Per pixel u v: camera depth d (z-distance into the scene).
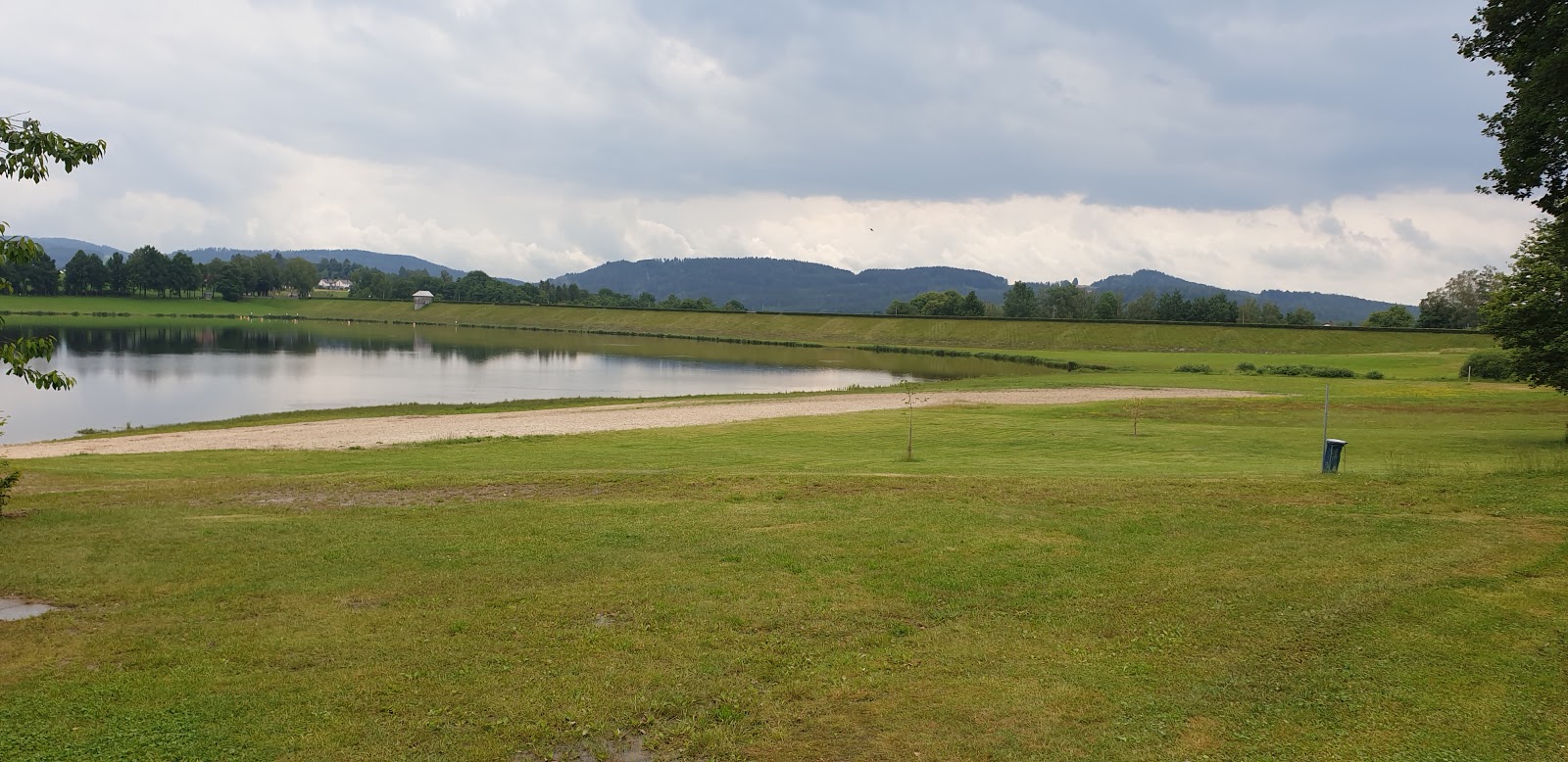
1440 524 13.11
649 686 7.92
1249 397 48.84
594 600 10.10
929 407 45.28
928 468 23.81
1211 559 11.56
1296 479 17.52
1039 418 39.28
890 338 134.50
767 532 13.34
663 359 97.00
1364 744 6.89
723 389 67.06
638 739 7.06
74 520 14.24
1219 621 9.38
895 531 13.30
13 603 9.93
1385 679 7.94
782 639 9.02
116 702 7.48
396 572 11.20
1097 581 10.77
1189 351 111.25
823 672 8.24
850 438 32.59
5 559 11.57
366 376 70.12
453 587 10.60
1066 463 24.97
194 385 59.88
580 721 7.29
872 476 19.03
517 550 12.26
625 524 13.95
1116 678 8.12
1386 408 42.12
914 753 6.85
